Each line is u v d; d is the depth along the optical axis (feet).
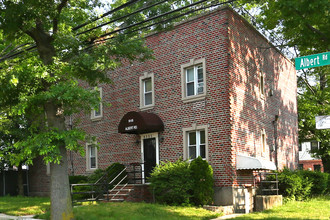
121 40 54.19
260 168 55.98
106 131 75.31
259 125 67.41
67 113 46.11
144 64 69.77
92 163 78.33
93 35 57.98
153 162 66.44
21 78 40.96
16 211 54.39
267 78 73.46
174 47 65.51
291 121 84.64
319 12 37.91
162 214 47.37
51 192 43.21
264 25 69.41
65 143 41.73
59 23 49.49
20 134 83.15
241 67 62.85
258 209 57.98
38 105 45.29
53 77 42.68
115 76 74.95
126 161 70.74
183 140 62.23
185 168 56.39
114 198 62.39
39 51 46.73
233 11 61.67
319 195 76.28
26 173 94.27
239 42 63.00
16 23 42.57
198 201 55.98
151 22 68.54
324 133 101.76
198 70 62.64
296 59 37.93
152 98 67.56
